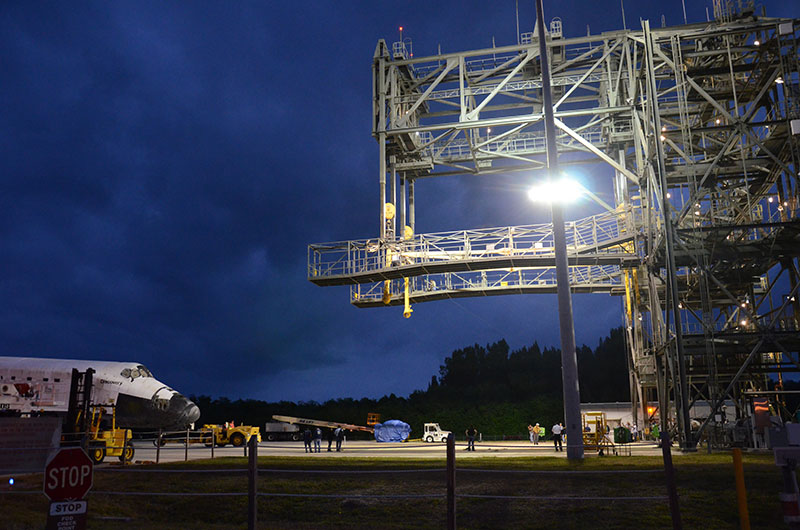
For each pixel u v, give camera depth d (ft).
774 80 120.98
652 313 136.98
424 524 47.11
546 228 168.14
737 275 140.77
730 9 133.59
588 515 46.78
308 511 53.06
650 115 134.51
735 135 118.52
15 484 63.62
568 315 82.99
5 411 123.85
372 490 58.44
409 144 183.73
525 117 162.50
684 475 59.36
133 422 136.36
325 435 247.70
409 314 183.62
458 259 166.40
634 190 176.55
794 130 111.75
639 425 179.01
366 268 175.22
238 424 315.78
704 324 115.65
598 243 162.91
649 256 134.72
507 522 46.78
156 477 68.59
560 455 101.81
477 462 78.59
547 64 90.99
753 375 146.30
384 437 204.74
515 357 387.34
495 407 276.00
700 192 132.67
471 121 166.09
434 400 350.23
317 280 178.40
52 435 64.39
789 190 121.49
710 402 111.86
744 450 98.48
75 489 30.76
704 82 144.46
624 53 156.25
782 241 117.50
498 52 169.27
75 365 134.21
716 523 43.39
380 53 177.58
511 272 185.78
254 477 34.35
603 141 174.91
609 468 67.41
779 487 52.70
